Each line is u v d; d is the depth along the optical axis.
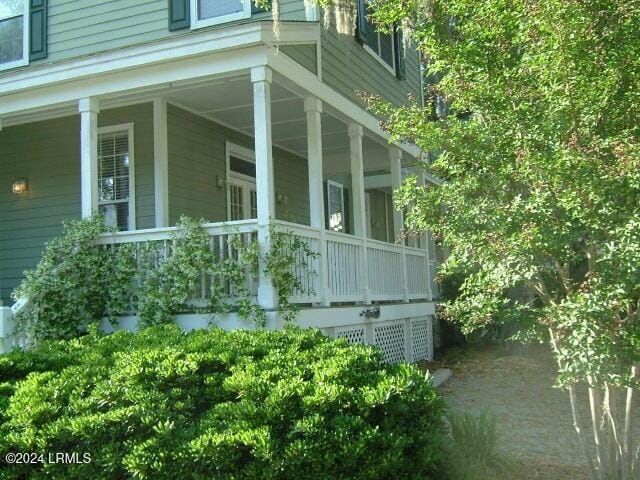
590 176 3.60
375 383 3.75
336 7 7.54
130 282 7.17
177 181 8.95
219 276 6.76
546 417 6.98
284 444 3.21
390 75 12.30
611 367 3.57
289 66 7.56
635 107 4.01
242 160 10.63
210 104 8.96
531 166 3.86
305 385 3.56
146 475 3.19
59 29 10.19
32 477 3.46
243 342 4.73
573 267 4.33
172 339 5.09
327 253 8.14
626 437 4.12
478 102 4.51
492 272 4.11
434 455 3.52
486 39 4.61
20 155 9.89
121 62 7.50
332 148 11.86
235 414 3.40
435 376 9.08
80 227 7.41
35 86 7.93
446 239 4.35
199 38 7.12
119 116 9.18
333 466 3.15
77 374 4.25
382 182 15.13
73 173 9.55
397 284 10.79
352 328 8.77
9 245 9.84
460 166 4.48
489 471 4.60
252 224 6.84
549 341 4.34
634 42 4.00
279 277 6.66
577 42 3.90
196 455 3.16
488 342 12.27
